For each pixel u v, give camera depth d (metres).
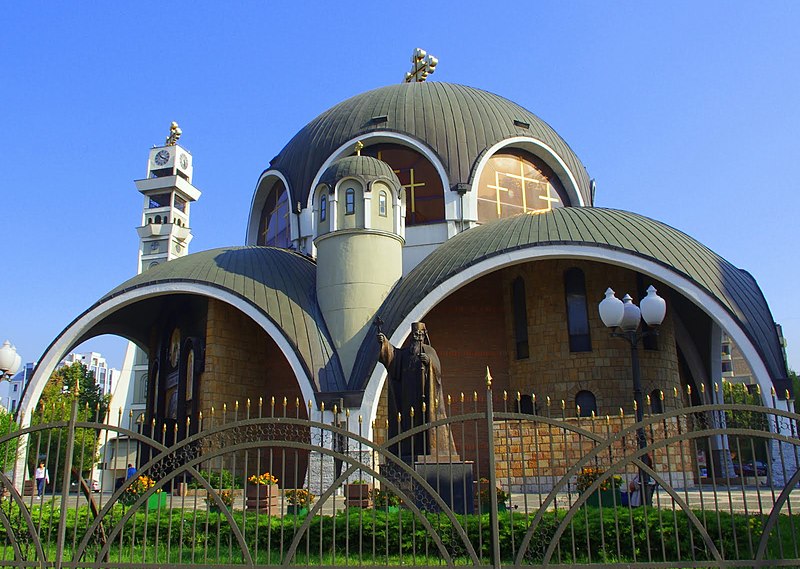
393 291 23.53
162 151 71.44
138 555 10.60
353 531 10.68
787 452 19.03
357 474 19.50
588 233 21.77
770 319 21.39
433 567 8.08
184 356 25.52
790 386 19.11
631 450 19.17
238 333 25.20
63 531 8.60
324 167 29.22
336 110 32.03
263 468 23.36
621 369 22.58
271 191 33.09
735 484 22.22
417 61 35.50
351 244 23.84
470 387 24.09
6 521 8.91
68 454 8.87
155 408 27.59
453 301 24.94
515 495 19.14
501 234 22.84
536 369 23.39
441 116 29.27
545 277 23.78
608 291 14.16
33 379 23.33
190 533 11.32
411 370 14.85
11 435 9.18
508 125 29.75
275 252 26.47
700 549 9.95
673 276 20.41
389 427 15.12
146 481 13.38
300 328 22.61
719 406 8.23
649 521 10.25
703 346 26.64
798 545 10.19
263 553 10.69
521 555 7.93
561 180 30.59
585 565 7.91
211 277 23.45
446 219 27.27
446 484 12.81
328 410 20.78
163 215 69.00
